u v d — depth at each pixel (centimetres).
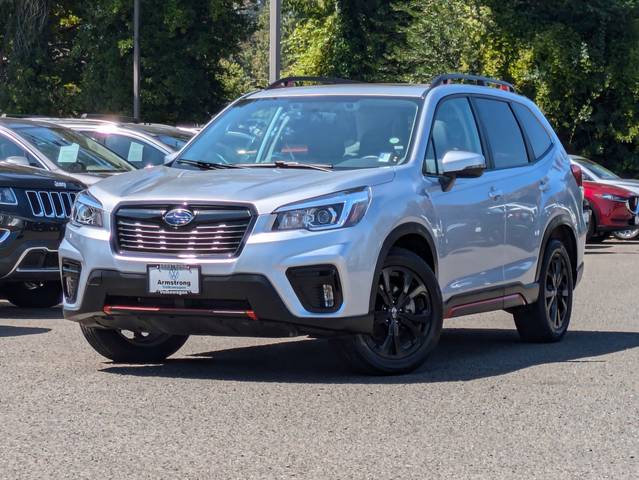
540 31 3684
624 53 3662
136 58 4553
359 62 4488
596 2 3622
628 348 968
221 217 740
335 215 748
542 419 653
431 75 3803
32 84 4928
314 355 902
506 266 933
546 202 995
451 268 854
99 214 776
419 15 3859
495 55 3747
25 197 1145
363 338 773
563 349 962
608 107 3778
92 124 1645
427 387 745
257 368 829
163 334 858
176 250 748
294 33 4675
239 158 867
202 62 4856
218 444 584
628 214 2459
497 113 976
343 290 745
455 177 856
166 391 720
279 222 738
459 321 1191
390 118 865
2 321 1099
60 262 809
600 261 2020
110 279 761
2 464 543
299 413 658
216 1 4672
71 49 5047
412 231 798
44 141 1398
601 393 733
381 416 653
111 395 705
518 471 541
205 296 740
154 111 4831
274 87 954
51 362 837
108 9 4688
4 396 700
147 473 529
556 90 3691
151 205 758
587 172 2519
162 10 4688
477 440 600
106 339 832
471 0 3759
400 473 534
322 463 550
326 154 848
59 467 538
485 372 814
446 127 888
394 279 793
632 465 555
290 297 735
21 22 4897
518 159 980
